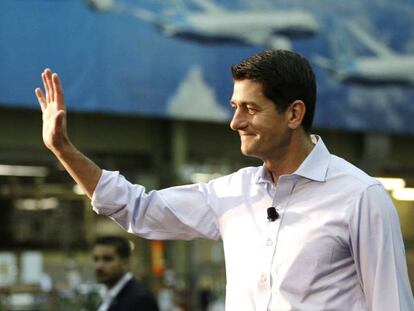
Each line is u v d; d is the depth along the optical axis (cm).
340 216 687
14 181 2602
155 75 2709
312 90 711
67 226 2655
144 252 2795
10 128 2592
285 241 695
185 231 777
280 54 704
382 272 682
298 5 3034
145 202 771
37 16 2462
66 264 2628
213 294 2870
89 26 2573
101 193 746
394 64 3262
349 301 687
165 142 2956
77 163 735
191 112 2788
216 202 752
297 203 703
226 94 2850
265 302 691
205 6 2827
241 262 714
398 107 3269
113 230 2742
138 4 2686
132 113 2661
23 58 2431
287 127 702
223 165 3088
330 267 686
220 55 2844
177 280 2816
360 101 3183
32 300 2550
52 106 728
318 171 702
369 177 704
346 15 3164
